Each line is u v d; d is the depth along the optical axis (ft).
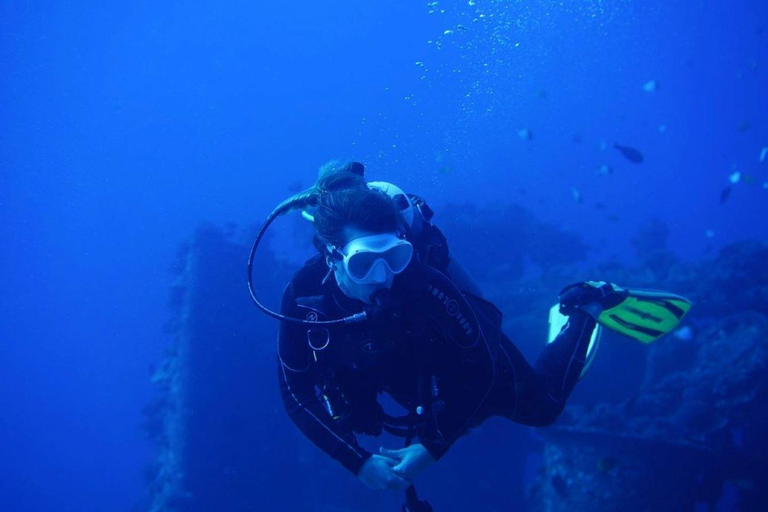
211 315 38.45
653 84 43.42
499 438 34.91
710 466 24.97
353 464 6.98
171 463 36.04
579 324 10.40
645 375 32.04
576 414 26.58
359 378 7.69
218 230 41.88
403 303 6.73
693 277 35.88
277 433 37.58
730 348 28.07
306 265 7.76
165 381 42.09
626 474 24.08
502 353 8.24
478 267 44.86
